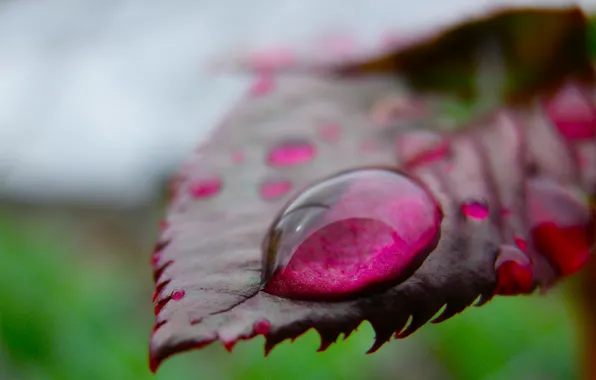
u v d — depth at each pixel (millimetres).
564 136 57
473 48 63
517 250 48
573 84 62
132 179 115
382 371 113
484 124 58
